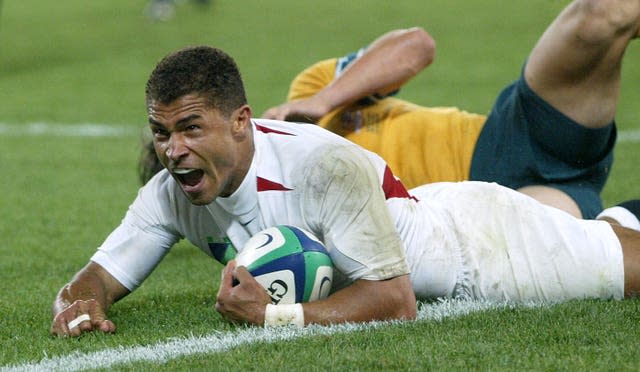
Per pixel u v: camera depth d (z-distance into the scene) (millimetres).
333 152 13812
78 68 51438
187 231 14984
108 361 12812
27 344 13883
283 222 14188
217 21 61688
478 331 13359
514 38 54844
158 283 18453
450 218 15391
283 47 54750
